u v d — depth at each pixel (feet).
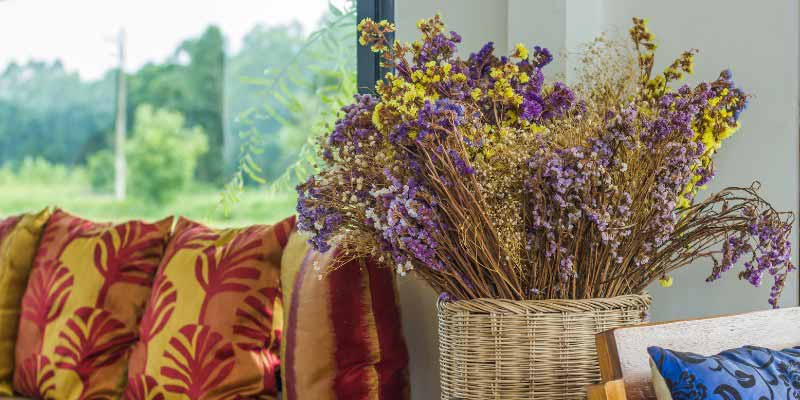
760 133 5.63
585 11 6.22
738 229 4.72
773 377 3.78
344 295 5.67
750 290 5.65
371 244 4.80
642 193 4.50
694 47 5.91
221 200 9.05
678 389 3.70
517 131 4.62
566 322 4.54
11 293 8.34
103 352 7.32
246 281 6.52
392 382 5.80
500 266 4.61
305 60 8.33
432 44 4.74
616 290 4.74
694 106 4.44
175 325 6.61
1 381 8.06
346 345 5.64
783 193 5.52
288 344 5.97
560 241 4.45
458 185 4.37
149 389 6.65
